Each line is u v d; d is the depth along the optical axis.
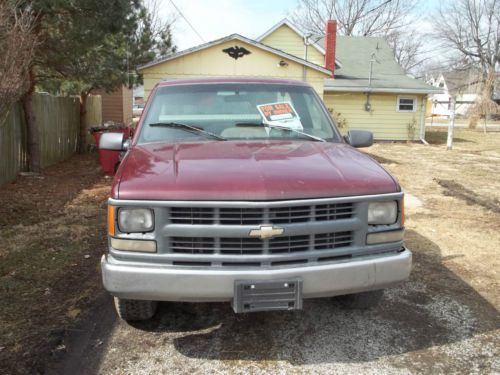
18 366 2.81
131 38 12.75
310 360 2.91
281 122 3.81
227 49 13.17
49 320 3.38
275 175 2.67
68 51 9.22
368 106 20.06
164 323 3.38
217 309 3.59
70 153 12.93
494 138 23.06
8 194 7.68
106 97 20.17
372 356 2.96
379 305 3.67
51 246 5.00
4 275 4.19
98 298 3.76
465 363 2.88
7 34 5.47
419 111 20.38
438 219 6.35
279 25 20.02
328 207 2.63
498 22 39.38
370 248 2.74
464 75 45.47
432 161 12.98
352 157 3.19
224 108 3.87
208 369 2.82
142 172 2.78
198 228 2.53
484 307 3.64
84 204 7.10
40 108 10.48
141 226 2.57
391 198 2.76
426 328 3.31
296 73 13.66
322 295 2.68
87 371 2.79
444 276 4.28
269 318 3.45
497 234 5.64
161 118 3.79
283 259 2.58
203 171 2.73
